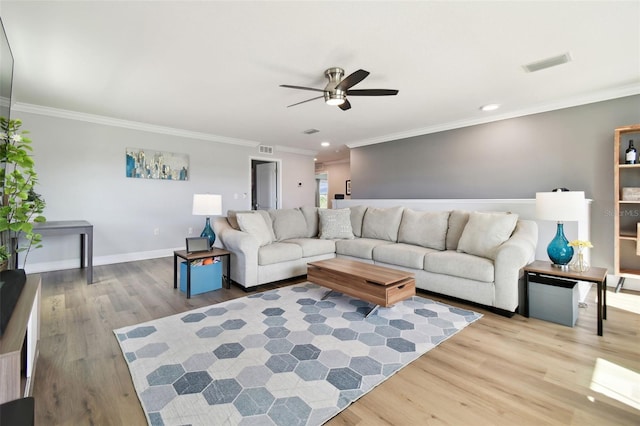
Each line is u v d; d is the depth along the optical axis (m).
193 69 2.75
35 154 3.93
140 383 1.60
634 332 2.25
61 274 3.92
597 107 3.47
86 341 2.07
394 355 1.91
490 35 2.19
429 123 4.72
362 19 2.00
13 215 1.76
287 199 7.14
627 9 1.88
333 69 2.74
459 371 1.74
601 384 1.62
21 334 1.17
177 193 5.27
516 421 1.34
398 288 2.45
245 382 1.62
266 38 2.23
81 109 3.98
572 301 2.33
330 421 1.34
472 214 3.20
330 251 3.95
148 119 4.49
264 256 3.25
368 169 6.10
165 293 3.15
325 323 2.39
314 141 6.21
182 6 1.86
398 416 1.38
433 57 2.53
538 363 1.82
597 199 3.48
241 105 3.82
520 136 4.06
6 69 1.92
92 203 4.40
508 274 2.51
